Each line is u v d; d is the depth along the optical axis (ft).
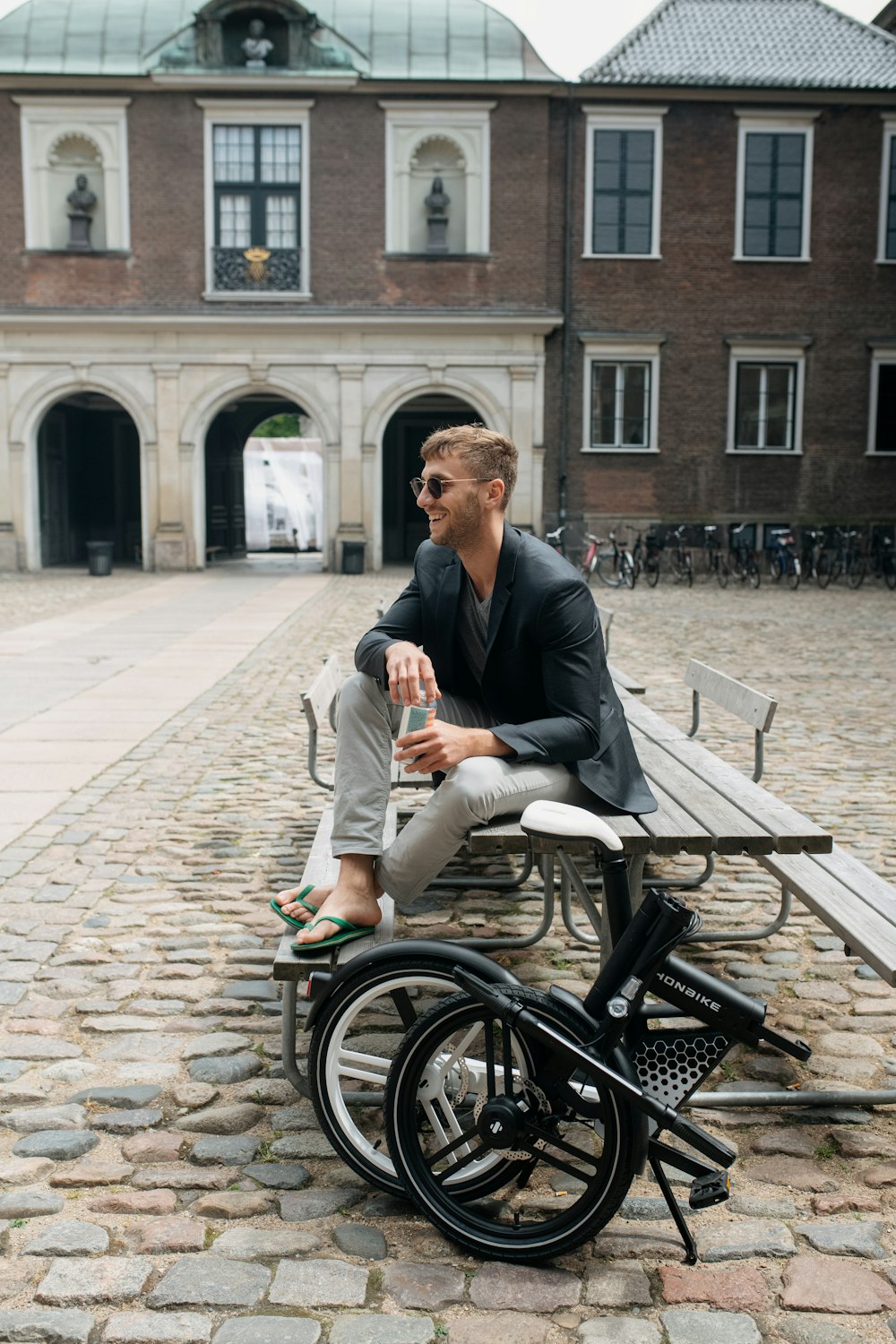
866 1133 10.22
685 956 14.42
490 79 85.61
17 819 20.16
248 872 17.38
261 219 86.69
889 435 88.74
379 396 87.25
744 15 92.89
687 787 12.93
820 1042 12.00
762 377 88.12
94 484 106.42
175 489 88.17
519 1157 8.67
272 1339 7.47
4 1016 12.32
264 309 86.22
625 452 88.02
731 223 87.10
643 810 10.83
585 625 10.39
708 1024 8.75
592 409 88.07
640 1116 8.08
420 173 87.92
